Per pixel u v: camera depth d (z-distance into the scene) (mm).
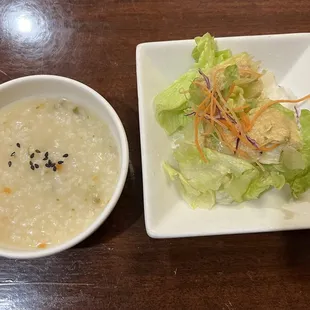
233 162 198
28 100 209
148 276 204
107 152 202
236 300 201
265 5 248
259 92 211
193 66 221
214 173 200
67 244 175
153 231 186
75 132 205
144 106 203
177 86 213
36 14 248
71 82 197
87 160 201
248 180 199
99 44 242
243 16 246
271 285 203
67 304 200
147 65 215
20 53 241
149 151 196
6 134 205
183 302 201
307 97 207
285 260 206
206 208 205
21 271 205
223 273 204
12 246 188
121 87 233
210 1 249
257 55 223
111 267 205
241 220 194
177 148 208
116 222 210
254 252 207
